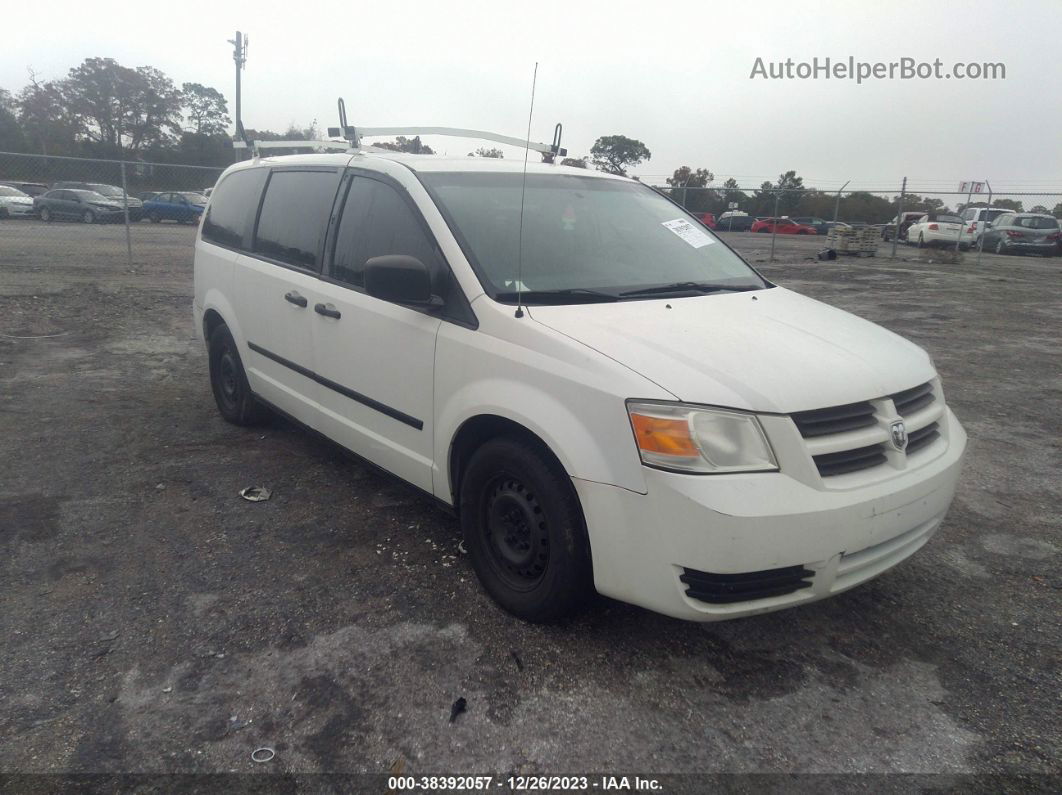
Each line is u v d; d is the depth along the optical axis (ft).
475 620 10.07
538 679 8.95
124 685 8.65
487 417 10.03
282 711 8.31
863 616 10.48
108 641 9.44
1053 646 9.91
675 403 8.23
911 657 9.61
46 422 17.66
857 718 8.49
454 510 11.18
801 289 46.32
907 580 11.50
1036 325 34.42
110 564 11.28
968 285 49.34
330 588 10.78
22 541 11.88
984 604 10.88
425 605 10.41
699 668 9.25
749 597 8.38
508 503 10.04
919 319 35.68
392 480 12.53
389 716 8.28
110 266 48.85
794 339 9.87
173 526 12.57
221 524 12.69
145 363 24.09
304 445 16.57
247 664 9.07
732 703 8.67
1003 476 15.81
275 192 15.57
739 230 101.24
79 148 181.68
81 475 14.56
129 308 33.76
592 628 9.95
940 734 8.26
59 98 198.59
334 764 7.61
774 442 8.28
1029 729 8.37
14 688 8.53
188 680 8.77
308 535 12.37
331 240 13.28
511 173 12.87
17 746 7.68
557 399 9.05
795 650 9.68
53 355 24.57
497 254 10.91
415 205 11.51
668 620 10.19
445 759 7.72
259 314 15.19
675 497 8.10
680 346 9.15
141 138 213.05
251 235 15.94
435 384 10.80
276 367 14.98
